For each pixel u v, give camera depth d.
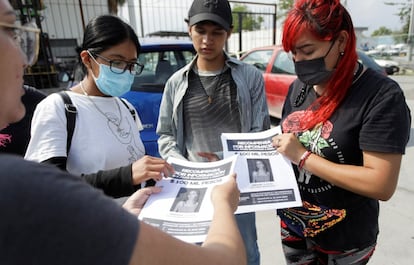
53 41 10.02
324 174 1.14
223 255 0.59
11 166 0.42
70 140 1.26
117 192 1.19
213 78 1.71
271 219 2.77
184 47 3.19
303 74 1.19
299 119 1.30
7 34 0.52
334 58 1.13
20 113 0.57
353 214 1.23
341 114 1.14
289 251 1.49
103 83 1.36
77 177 0.48
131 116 1.55
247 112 1.68
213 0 1.57
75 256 0.41
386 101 1.03
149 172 1.14
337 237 1.26
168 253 0.50
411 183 3.24
